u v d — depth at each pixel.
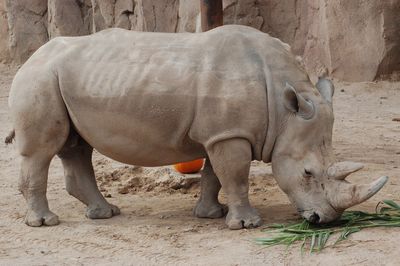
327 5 22.50
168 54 9.12
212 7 14.04
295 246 8.19
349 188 8.34
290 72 9.05
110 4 25.45
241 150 8.86
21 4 27.41
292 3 23.86
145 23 24.09
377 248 7.88
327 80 9.44
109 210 9.84
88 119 9.21
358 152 14.20
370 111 19.06
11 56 27.69
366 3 22.05
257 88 8.82
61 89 9.20
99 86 9.12
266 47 9.14
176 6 24.05
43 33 27.52
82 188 9.85
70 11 26.62
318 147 8.78
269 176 11.82
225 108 8.77
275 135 8.86
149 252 8.34
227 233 8.87
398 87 21.59
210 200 9.79
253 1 23.94
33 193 9.48
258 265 7.75
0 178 12.63
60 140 9.38
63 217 9.91
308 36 23.67
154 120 9.01
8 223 9.63
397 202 10.17
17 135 9.41
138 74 9.04
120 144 9.23
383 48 22.02
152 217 9.84
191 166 11.66
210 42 9.13
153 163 9.47
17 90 9.36
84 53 9.36
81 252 8.46
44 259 8.28
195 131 8.96
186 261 7.98
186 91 8.89
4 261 8.25
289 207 10.11
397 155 13.88
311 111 8.72
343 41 22.41
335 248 8.02
